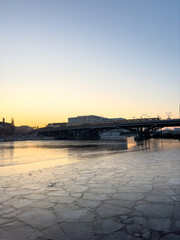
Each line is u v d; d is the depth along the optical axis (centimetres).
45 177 682
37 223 310
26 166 1206
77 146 4688
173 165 886
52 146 5138
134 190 482
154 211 346
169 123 6325
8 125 18588
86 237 263
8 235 274
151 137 10581
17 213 351
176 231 273
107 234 270
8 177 697
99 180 605
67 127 10081
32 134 17188
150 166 865
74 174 724
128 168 825
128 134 17400
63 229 288
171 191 467
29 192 486
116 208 364
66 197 439
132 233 270
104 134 14575
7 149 4269
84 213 344
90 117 14050
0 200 425
